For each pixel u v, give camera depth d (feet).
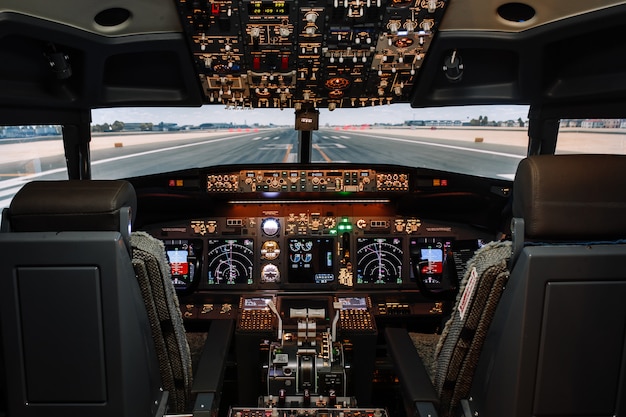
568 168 4.61
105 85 9.99
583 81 9.07
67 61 8.56
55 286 4.87
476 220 11.05
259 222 10.93
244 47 8.63
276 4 7.49
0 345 5.08
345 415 7.80
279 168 10.55
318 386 8.96
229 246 10.89
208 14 7.68
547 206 4.62
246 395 9.75
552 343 4.91
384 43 8.59
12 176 10.00
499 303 5.11
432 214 11.04
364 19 7.91
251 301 10.57
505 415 5.17
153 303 5.44
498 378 5.15
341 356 9.23
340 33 8.24
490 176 11.35
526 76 9.57
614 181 4.61
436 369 6.16
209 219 10.91
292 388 8.92
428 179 10.55
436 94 10.38
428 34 8.36
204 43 8.50
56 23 7.59
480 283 5.13
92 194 4.83
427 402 6.06
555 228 4.67
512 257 4.89
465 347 5.58
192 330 10.83
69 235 4.76
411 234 11.09
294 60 9.04
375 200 10.96
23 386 5.15
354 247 11.04
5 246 4.75
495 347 5.14
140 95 10.25
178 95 10.41
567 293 4.77
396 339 7.70
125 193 5.00
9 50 7.91
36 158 10.43
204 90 10.12
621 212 4.65
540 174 4.61
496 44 8.88
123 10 7.64
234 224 10.91
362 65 9.25
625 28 7.75
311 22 7.92
